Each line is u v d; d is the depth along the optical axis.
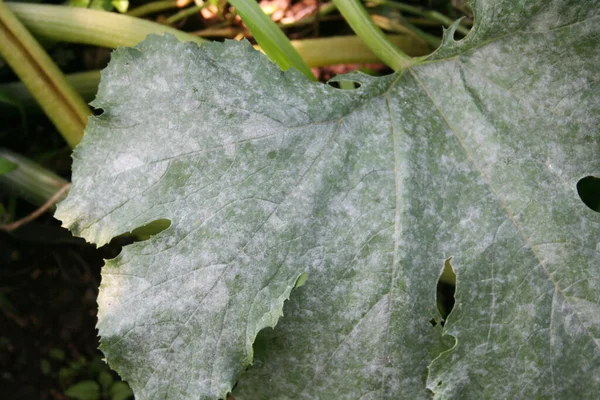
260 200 0.46
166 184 0.45
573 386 0.46
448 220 0.47
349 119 0.47
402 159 0.47
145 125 0.46
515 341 0.46
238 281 0.45
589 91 0.47
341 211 0.47
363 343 0.47
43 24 0.58
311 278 0.46
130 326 0.45
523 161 0.47
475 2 0.47
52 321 0.68
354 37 0.60
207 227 0.45
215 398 0.45
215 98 0.46
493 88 0.48
